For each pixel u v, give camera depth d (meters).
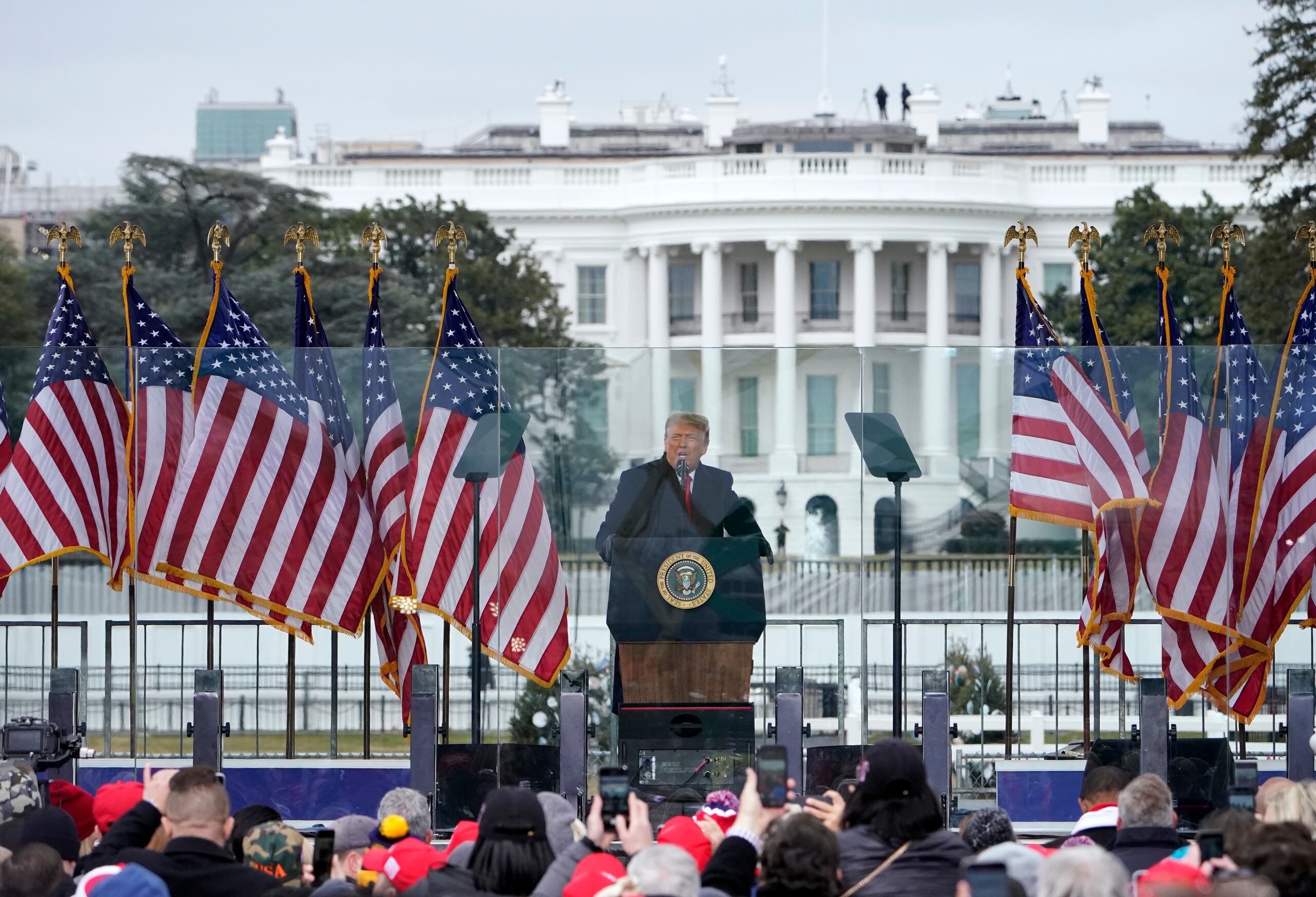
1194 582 31.66
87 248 146.25
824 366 31.53
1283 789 21.36
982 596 31.64
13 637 32.50
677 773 31.41
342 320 134.62
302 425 32.19
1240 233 34.34
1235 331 34.00
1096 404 31.80
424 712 31.17
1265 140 104.94
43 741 29.92
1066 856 17.06
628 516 31.67
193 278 142.88
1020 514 31.58
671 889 17.89
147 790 22.19
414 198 164.38
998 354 31.67
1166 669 31.80
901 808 20.28
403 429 32.16
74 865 21.58
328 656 32.38
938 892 19.75
